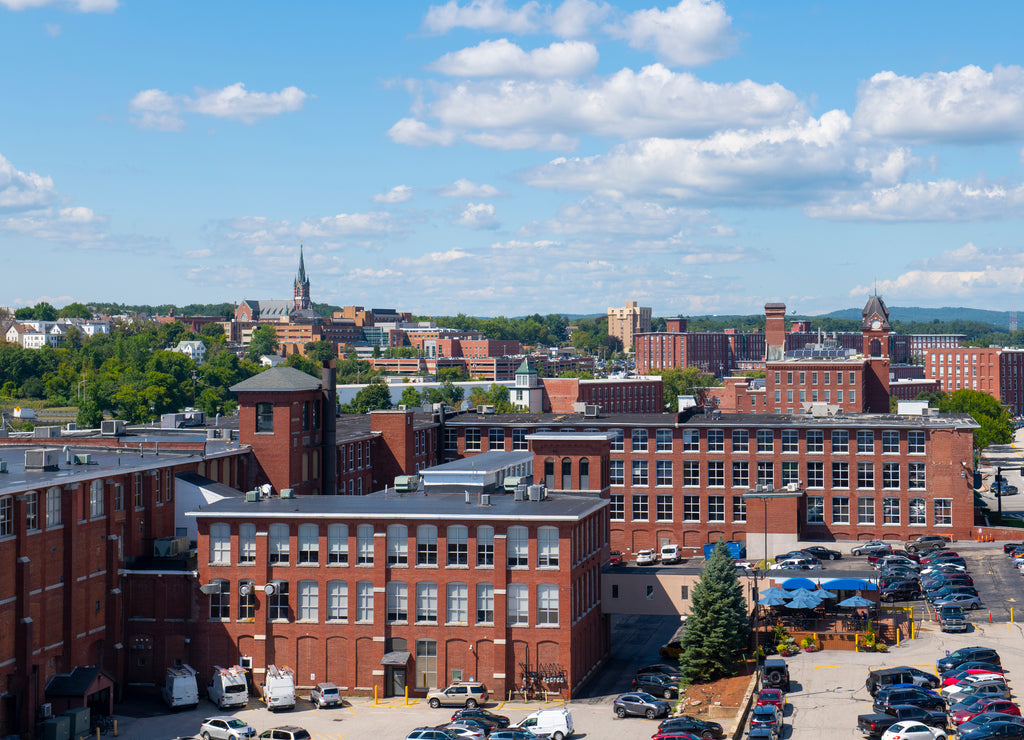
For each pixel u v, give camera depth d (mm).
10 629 79188
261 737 76875
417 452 152375
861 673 90375
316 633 92188
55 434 122438
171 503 103188
